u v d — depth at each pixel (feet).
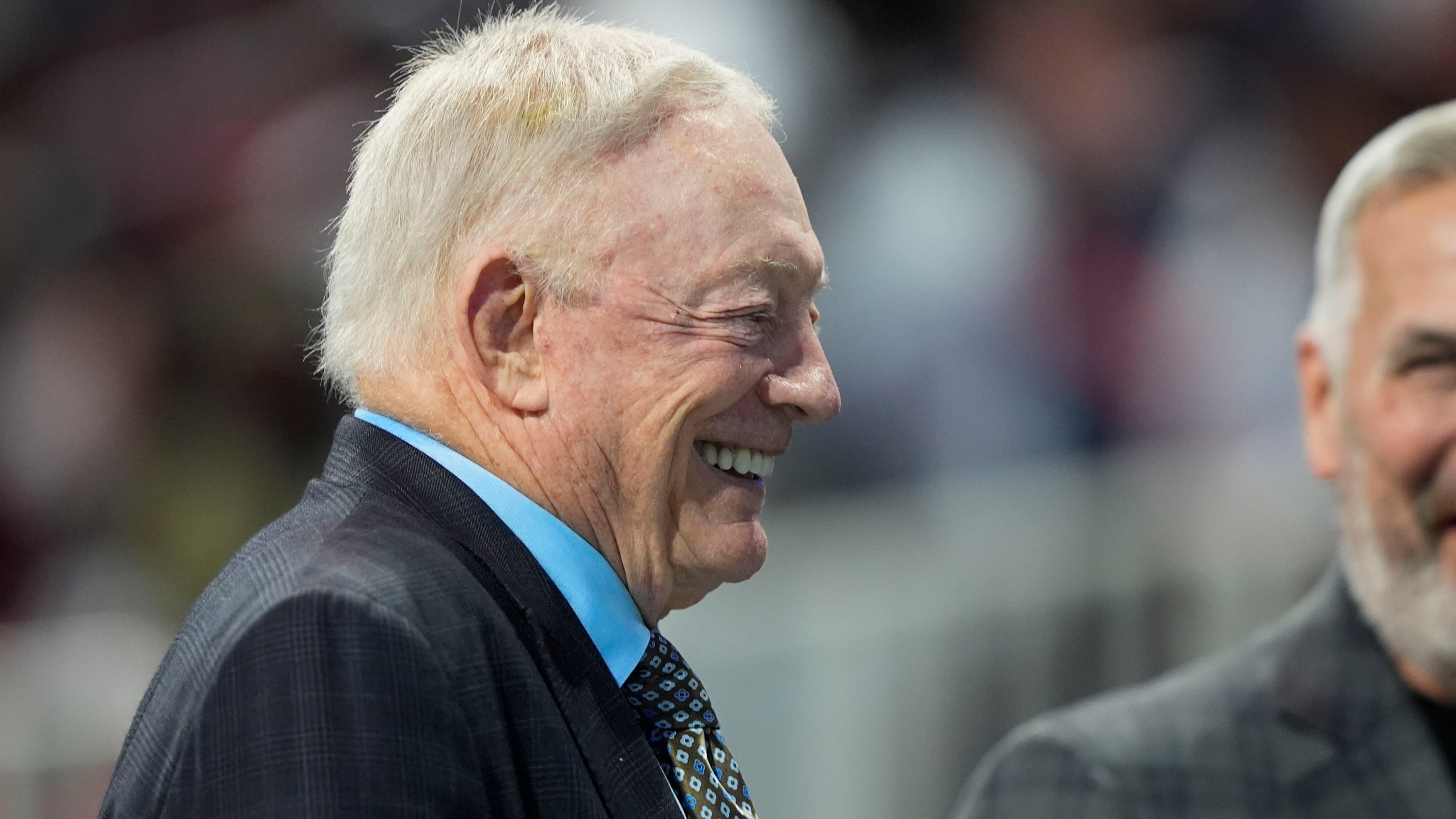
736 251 22.00
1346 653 30.73
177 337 67.82
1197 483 54.19
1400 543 29.76
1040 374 66.39
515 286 21.75
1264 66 79.36
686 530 22.84
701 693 22.89
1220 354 69.62
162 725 19.69
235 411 65.16
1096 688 51.90
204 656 19.60
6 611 64.85
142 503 64.18
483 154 21.76
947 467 64.64
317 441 65.51
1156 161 74.02
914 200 69.00
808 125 72.49
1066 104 74.74
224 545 62.90
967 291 66.74
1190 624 52.49
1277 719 30.66
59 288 73.67
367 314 22.30
